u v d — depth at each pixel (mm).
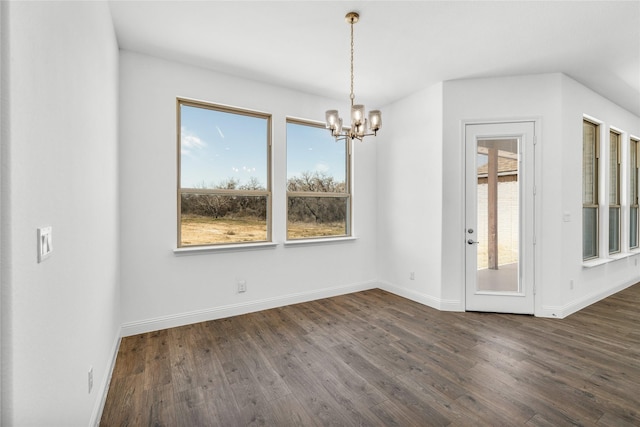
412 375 2215
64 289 1166
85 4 1507
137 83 2900
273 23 2482
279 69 3279
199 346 2662
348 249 4273
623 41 2715
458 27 2531
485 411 1822
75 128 1328
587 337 2834
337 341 2770
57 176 1101
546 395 1973
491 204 3508
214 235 3375
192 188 3252
